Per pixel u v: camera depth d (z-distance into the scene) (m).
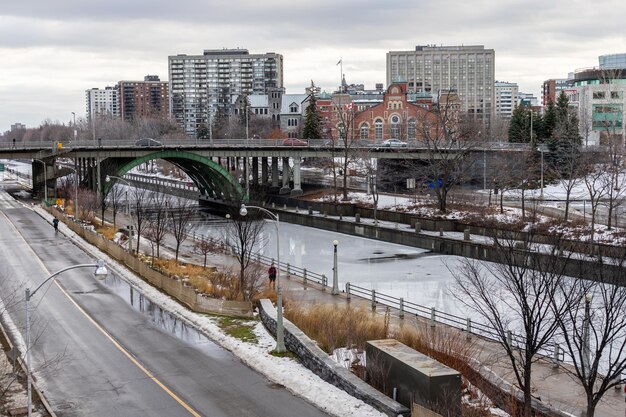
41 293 45.06
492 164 94.81
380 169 102.94
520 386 23.55
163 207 106.00
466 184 101.25
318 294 47.50
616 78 150.62
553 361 31.44
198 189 124.44
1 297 43.28
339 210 89.94
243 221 76.56
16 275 51.00
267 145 103.94
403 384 23.92
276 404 25.77
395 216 81.94
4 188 130.38
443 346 29.14
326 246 74.50
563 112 115.12
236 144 104.12
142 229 78.06
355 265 63.12
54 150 94.25
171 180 150.25
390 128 148.50
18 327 36.59
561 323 23.84
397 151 96.94
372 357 26.33
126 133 195.75
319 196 100.81
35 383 28.09
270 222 95.12
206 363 30.73
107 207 99.44
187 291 41.47
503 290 46.09
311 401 25.88
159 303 42.50
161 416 24.80
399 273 58.75
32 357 31.44
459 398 22.52
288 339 32.28
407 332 32.06
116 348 33.09
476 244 63.53
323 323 33.84
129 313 39.97
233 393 26.98
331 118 171.62
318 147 100.88
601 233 58.12
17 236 71.19
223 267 55.16
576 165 89.62
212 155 101.56
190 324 37.53
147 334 35.50
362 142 105.31
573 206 79.38
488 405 24.94
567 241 47.41
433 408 21.86
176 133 198.00
